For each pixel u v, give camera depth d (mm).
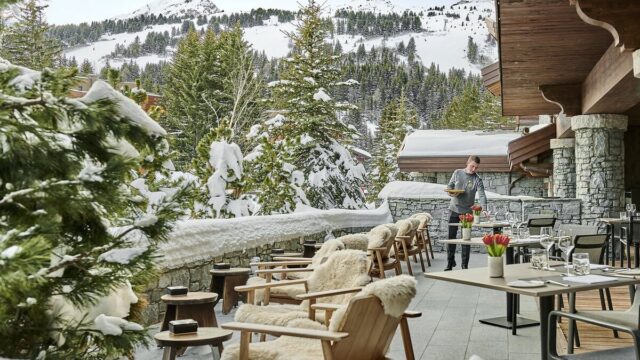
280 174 11953
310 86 17594
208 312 4988
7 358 2014
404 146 20172
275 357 3150
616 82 8211
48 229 1846
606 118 11344
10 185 1992
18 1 2303
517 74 10469
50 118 2174
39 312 2131
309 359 3111
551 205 12344
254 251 8297
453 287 8516
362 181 17609
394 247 8477
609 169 11492
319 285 4441
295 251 9930
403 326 3283
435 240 14117
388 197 14383
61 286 2152
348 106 17797
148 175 7047
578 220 12070
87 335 2221
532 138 16047
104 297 2359
